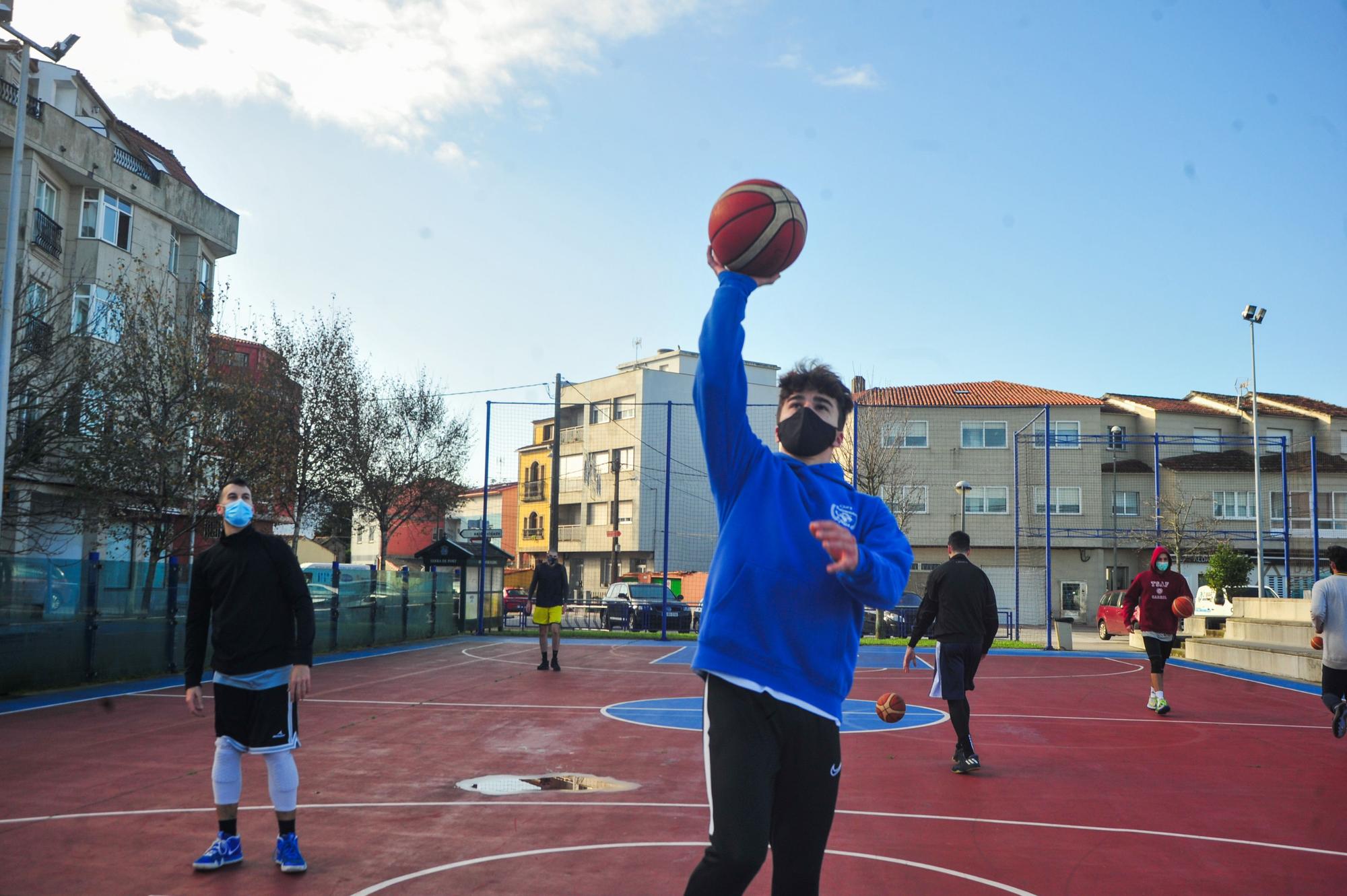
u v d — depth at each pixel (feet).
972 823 20.07
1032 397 156.66
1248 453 158.40
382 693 43.96
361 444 115.55
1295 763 28.30
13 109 83.30
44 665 42.70
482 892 14.88
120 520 67.67
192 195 106.11
